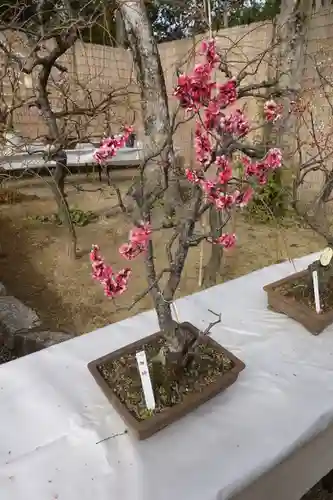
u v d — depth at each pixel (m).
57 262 2.63
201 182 0.63
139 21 1.54
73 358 0.91
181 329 0.81
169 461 0.65
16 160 2.92
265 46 3.38
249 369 0.88
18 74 3.13
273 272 1.34
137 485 0.61
